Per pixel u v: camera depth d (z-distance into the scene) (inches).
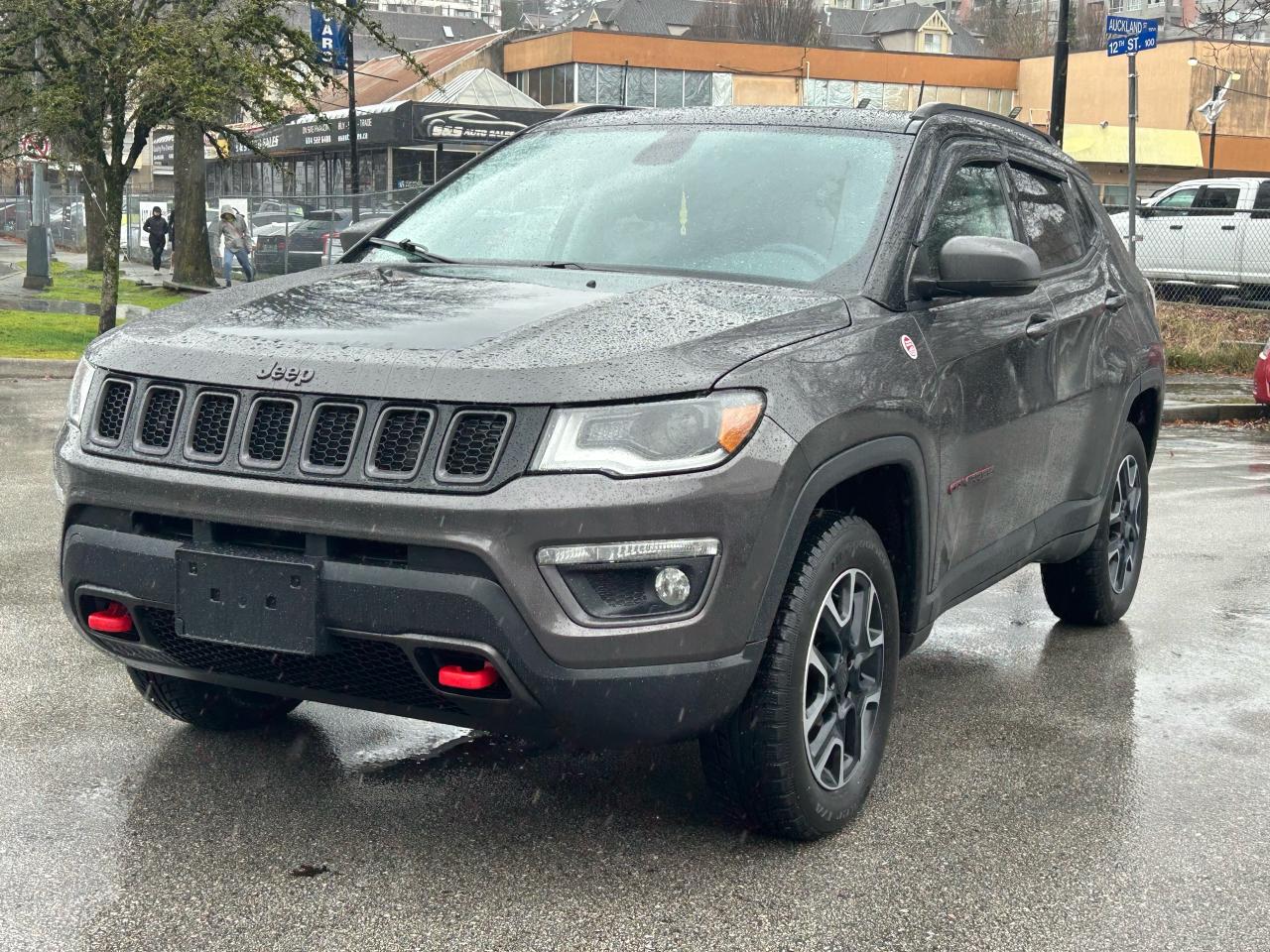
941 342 157.1
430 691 127.0
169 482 128.7
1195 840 145.6
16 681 184.9
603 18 3959.2
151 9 637.9
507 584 118.3
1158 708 190.4
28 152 736.3
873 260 155.3
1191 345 689.6
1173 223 884.0
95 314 820.0
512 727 125.2
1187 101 2315.5
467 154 1846.7
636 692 122.3
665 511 120.6
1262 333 737.0
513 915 123.6
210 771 156.0
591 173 179.9
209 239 1214.3
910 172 165.9
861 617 144.6
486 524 118.4
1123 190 2262.6
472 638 119.5
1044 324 184.7
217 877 129.8
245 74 628.4
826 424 132.0
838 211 162.1
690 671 123.5
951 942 121.3
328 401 125.2
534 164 187.9
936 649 219.0
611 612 121.9
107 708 175.9
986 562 176.6
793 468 128.0
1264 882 135.9
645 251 163.3
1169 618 238.8
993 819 149.7
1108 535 223.1
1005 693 196.1
